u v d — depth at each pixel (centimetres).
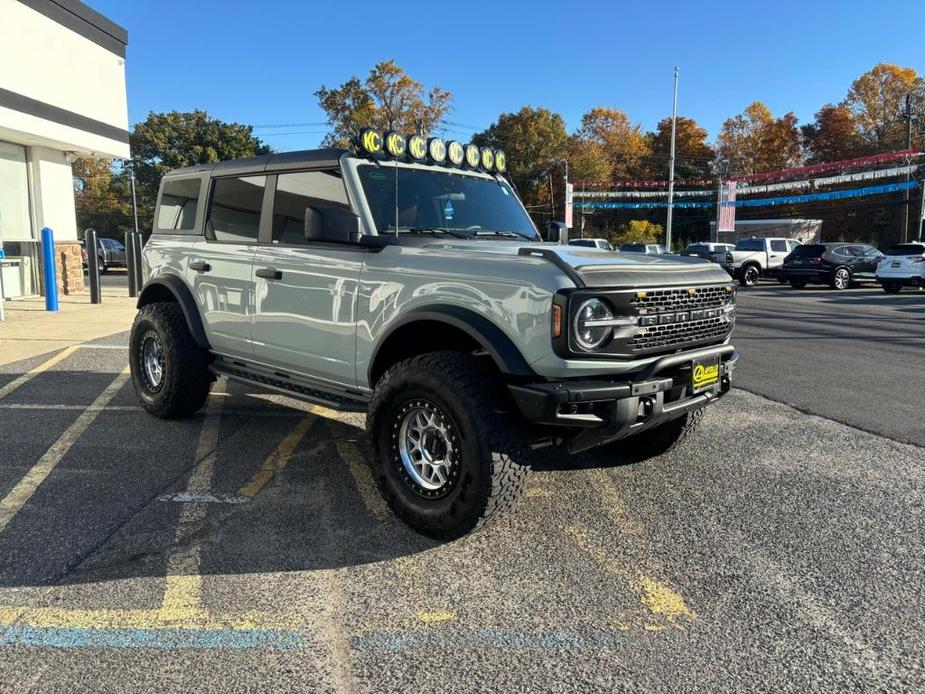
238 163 500
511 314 333
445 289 358
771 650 263
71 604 291
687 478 453
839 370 833
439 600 298
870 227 5594
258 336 471
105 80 1575
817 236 5156
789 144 6394
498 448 329
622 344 335
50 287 1293
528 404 319
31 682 239
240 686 239
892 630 278
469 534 355
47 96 1363
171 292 548
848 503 412
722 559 339
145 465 466
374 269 389
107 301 1492
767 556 342
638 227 6019
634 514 394
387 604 295
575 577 320
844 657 259
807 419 604
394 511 371
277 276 446
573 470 467
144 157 6419
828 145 6028
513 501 342
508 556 341
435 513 349
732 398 683
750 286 2623
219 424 566
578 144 7025
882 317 1459
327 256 416
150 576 316
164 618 281
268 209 465
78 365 796
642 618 286
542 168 7000
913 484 444
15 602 292
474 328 337
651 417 345
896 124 5575
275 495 416
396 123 5159
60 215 1591
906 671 251
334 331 414
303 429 555
